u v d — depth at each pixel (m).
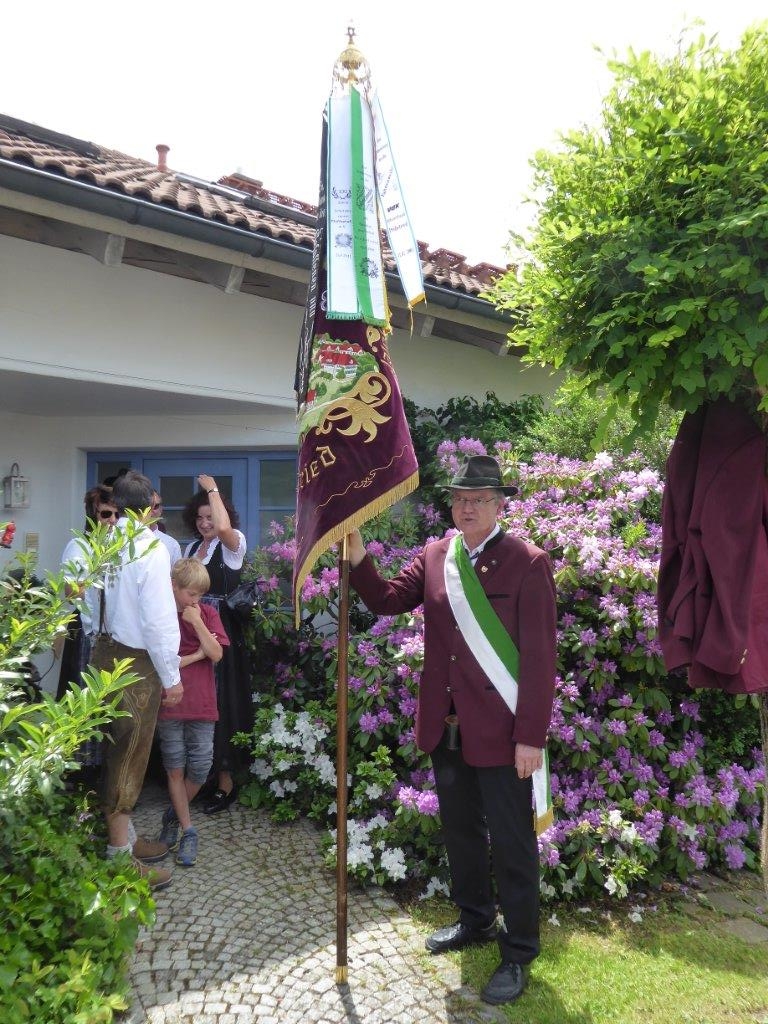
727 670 2.30
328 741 4.25
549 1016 2.60
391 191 2.85
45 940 2.44
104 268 4.62
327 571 4.59
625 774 3.69
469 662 2.80
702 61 2.28
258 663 4.93
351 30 2.78
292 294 5.23
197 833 3.82
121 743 3.11
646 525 4.30
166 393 4.90
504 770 2.74
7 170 3.54
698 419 2.61
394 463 2.75
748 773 3.88
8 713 2.29
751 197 2.09
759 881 3.76
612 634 3.73
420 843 3.53
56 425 5.68
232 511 4.61
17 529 5.49
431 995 2.68
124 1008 2.37
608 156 2.33
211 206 4.47
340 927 2.71
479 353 6.43
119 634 3.15
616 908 3.39
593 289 2.35
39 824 2.61
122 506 3.32
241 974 2.76
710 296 2.15
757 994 2.77
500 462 4.89
